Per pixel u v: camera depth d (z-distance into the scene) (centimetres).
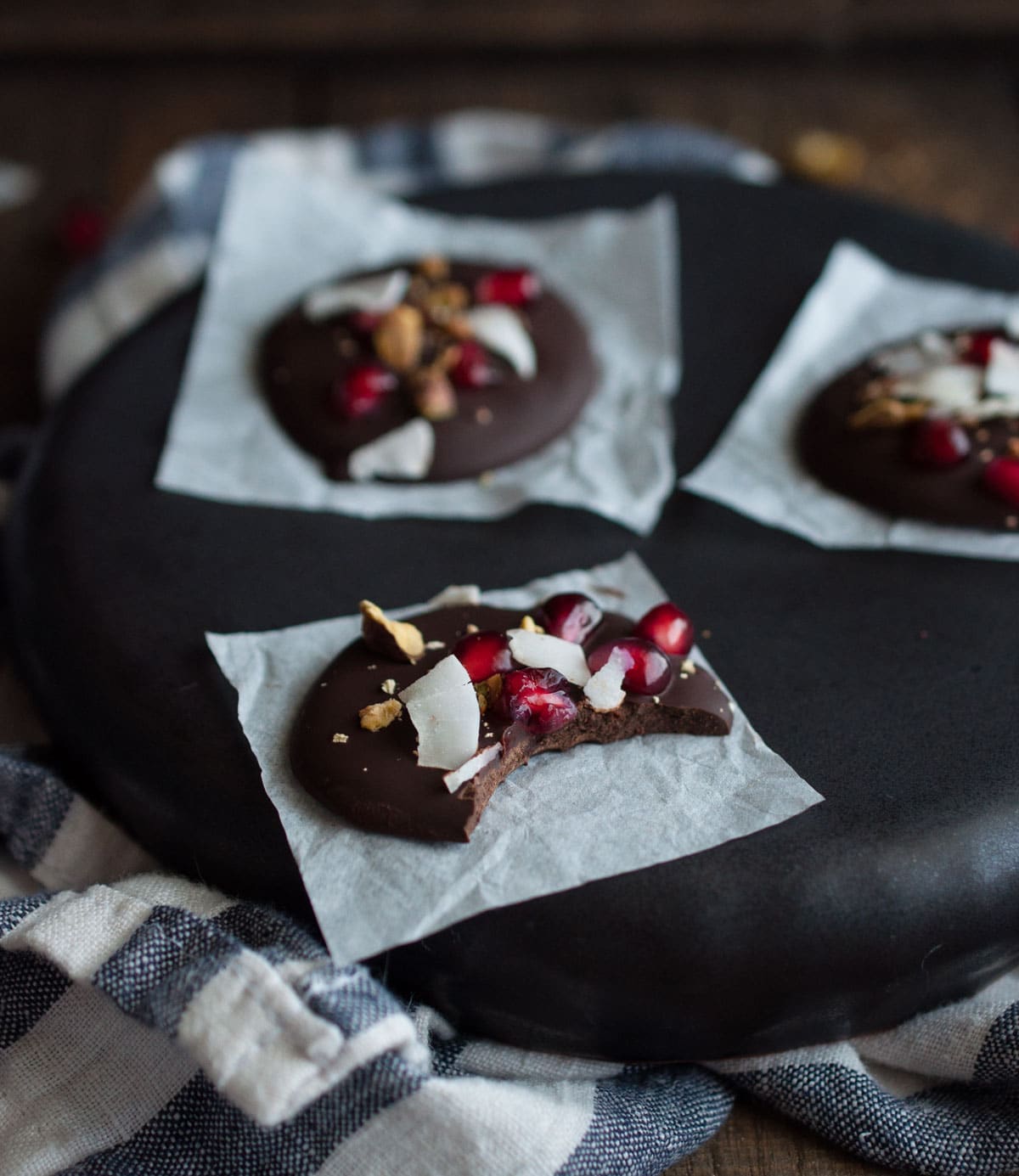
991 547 35
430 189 44
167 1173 30
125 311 46
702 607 34
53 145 56
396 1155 29
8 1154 30
